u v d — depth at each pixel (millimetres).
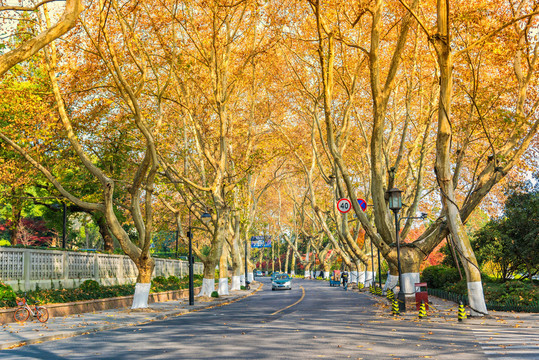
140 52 25984
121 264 36375
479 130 28125
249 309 27703
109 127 29734
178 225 39719
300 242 116688
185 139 35688
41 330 17750
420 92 32156
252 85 38531
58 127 27219
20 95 26094
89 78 26062
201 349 12734
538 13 19547
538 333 14930
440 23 20609
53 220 46344
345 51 34594
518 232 30438
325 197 64500
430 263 64000
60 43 24969
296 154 49344
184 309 28078
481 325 17422
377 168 26062
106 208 26656
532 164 30219
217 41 31422
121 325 20344
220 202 36750
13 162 29234
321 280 88875
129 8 24078
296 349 12383
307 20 34438
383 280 58688
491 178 23047
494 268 39156
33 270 25094
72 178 38312
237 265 52375
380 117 25297
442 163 21562
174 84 32969
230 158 39062
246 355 11555
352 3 26375
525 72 25984
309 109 41438
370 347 12555
